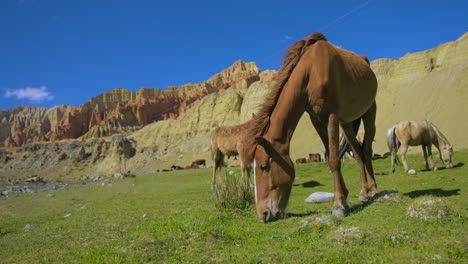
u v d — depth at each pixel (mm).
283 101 5195
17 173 146500
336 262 3234
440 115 76500
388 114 92188
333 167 5590
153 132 152875
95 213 8531
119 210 8773
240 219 5906
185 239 4609
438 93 85062
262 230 5023
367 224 4695
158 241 4551
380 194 6973
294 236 4488
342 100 5750
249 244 4352
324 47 5531
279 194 4863
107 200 11891
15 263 4281
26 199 13945
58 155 154125
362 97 6391
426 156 14766
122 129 191250
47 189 20578
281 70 5543
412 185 9156
